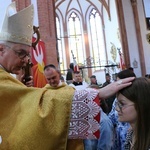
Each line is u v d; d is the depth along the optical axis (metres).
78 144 1.30
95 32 26.05
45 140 1.22
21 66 1.60
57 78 3.18
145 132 1.17
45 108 1.26
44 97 1.30
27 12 1.58
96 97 1.27
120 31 18.78
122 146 2.69
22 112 1.30
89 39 26.28
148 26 18.92
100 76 24.09
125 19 18.83
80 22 27.00
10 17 1.52
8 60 1.54
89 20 26.59
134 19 18.89
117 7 19.12
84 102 1.26
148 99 1.19
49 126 1.22
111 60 23.17
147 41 18.73
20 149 1.22
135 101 1.20
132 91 1.21
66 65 26.02
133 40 18.62
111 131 2.74
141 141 1.17
